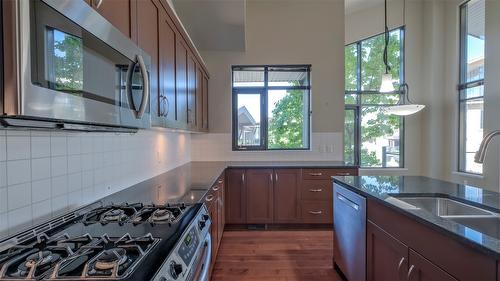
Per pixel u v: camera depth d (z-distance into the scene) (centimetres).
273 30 449
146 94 129
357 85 597
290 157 450
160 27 191
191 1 326
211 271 253
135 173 234
